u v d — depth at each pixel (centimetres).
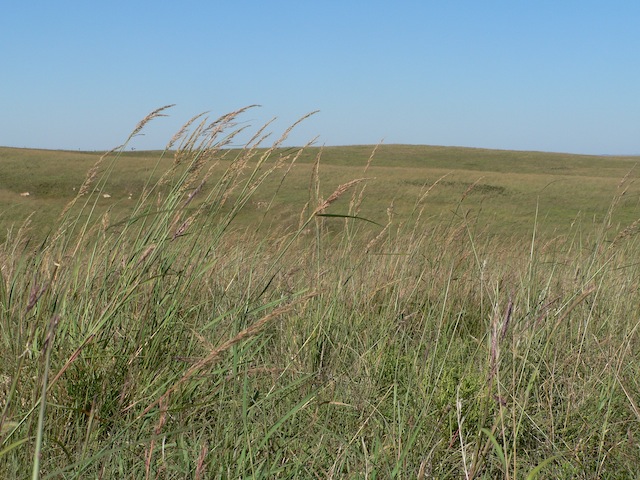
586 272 503
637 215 1830
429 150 8406
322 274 523
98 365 337
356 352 424
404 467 283
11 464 266
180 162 410
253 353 373
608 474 323
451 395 363
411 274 575
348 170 4375
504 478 294
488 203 3359
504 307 403
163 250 393
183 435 304
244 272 523
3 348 346
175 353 363
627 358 425
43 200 3011
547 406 371
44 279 377
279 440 305
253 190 420
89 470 276
